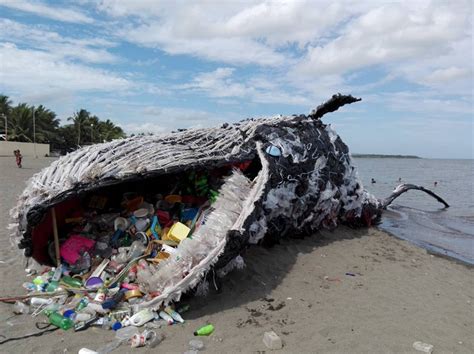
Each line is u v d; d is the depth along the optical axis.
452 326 4.77
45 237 5.28
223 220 5.00
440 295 5.81
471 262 8.07
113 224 5.58
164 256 4.95
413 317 4.94
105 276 4.89
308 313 4.82
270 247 7.00
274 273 6.01
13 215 5.27
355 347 4.11
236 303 4.95
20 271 5.71
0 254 6.45
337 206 8.67
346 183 8.84
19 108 57.66
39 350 3.74
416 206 16.94
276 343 3.98
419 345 4.19
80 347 3.82
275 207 6.21
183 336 4.12
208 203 5.70
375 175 41.22
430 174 45.69
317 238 8.16
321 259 6.92
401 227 11.62
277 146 6.61
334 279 6.06
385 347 4.15
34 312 4.44
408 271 6.82
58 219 5.46
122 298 4.59
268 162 6.11
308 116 8.68
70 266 5.09
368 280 6.16
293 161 6.75
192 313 4.62
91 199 5.98
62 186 4.68
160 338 4.02
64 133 66.56
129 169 4.84
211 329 4.22
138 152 5.43
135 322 4.25
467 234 11.23
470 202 18.69
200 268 4.46
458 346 4.29
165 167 4.96
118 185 6.20
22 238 4.72
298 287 5.61
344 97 8.35
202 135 6.53
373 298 5.45
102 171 4.74
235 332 4.26
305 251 7.23
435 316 5.02
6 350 3.73
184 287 4.40
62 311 4.39
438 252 8.80
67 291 4.73
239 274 5.77
